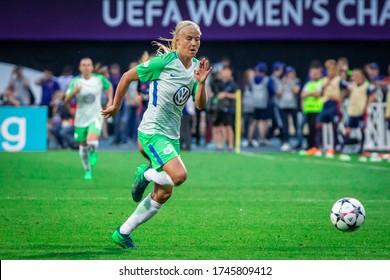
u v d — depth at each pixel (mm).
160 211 44406
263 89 95938
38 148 87750
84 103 58750
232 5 99188
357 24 99250
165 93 32031
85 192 52875
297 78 102625
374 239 36219
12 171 66125
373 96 88438
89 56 102000
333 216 34906
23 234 36625
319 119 87562
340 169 70750
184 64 32219
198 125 97625
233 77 102562
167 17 99188
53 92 95875
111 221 40656
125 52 102125
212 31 99250
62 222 40219
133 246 33344
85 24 99375
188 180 61000
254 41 101875
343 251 33406
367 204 48469
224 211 44656
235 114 96375
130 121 96750
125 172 66375
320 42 102000
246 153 88438
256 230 38281
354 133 91625
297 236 36719
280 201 49156
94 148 59000
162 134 32375
